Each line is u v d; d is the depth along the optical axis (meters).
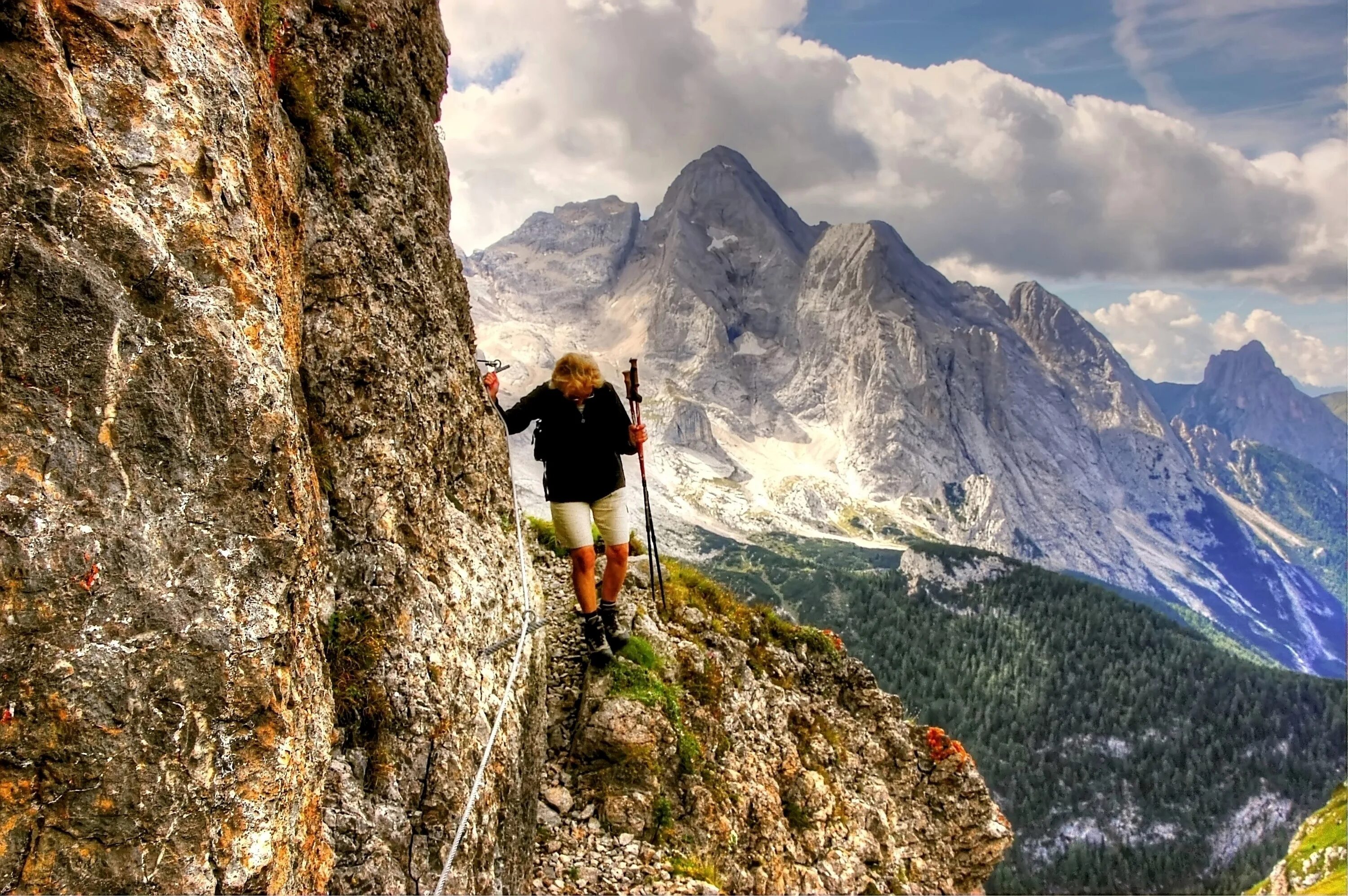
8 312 2.39
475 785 4.50
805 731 16.58
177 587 2.57
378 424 5.35
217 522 2.71
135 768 2.39
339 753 4.34
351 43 6.02
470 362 7.66
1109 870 181.62
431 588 5.41
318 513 3.54
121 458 2.53
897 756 19.14
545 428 9.04
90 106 2.62
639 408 9.34
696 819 10.11
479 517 7.09
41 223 2.46
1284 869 103.44
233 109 3.19
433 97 7.82
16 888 2.18
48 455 2.40
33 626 2.30
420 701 4.82
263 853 2.63
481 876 5.20
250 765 2.65
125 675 2.42
